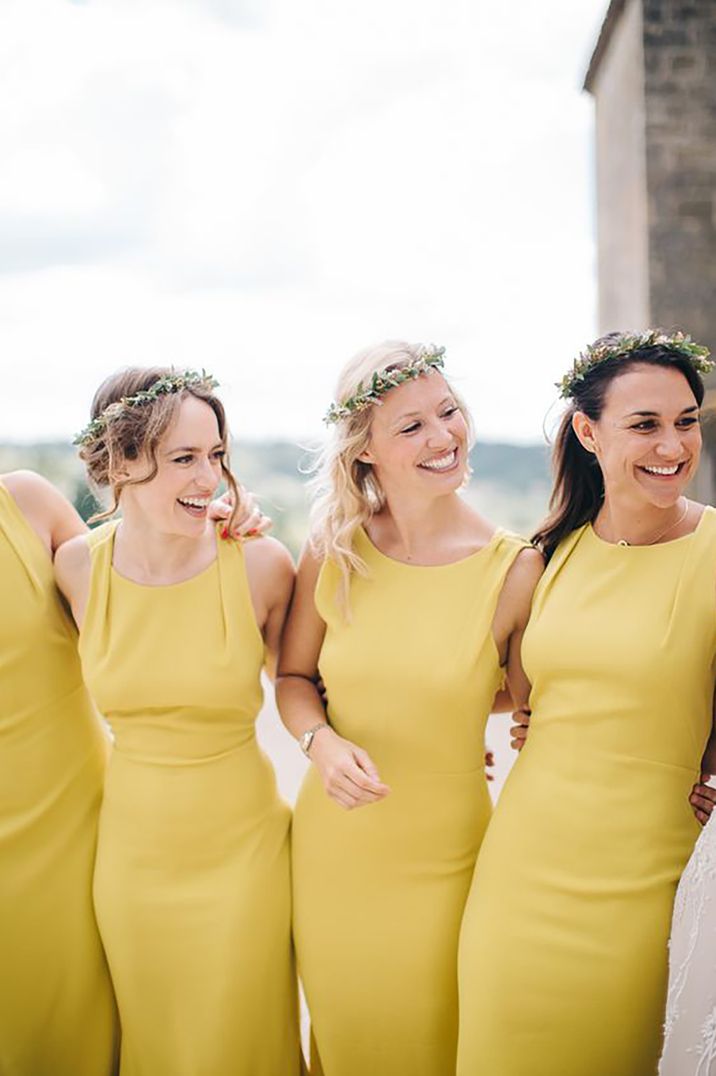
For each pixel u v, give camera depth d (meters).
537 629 2.18
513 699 2.42
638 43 9.44
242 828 2.34
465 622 2.26
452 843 2.29
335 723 2.36
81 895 2.43
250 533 2.42
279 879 2.38
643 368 2.07
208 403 2.30
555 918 2.06
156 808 2.31
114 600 2.37
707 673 2.06
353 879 2.30
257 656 2.37
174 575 2.37
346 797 2.15
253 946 2.30
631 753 2.06
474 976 2.13
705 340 9.36
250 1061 2.31
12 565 2.41
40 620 2.41
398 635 2.28
